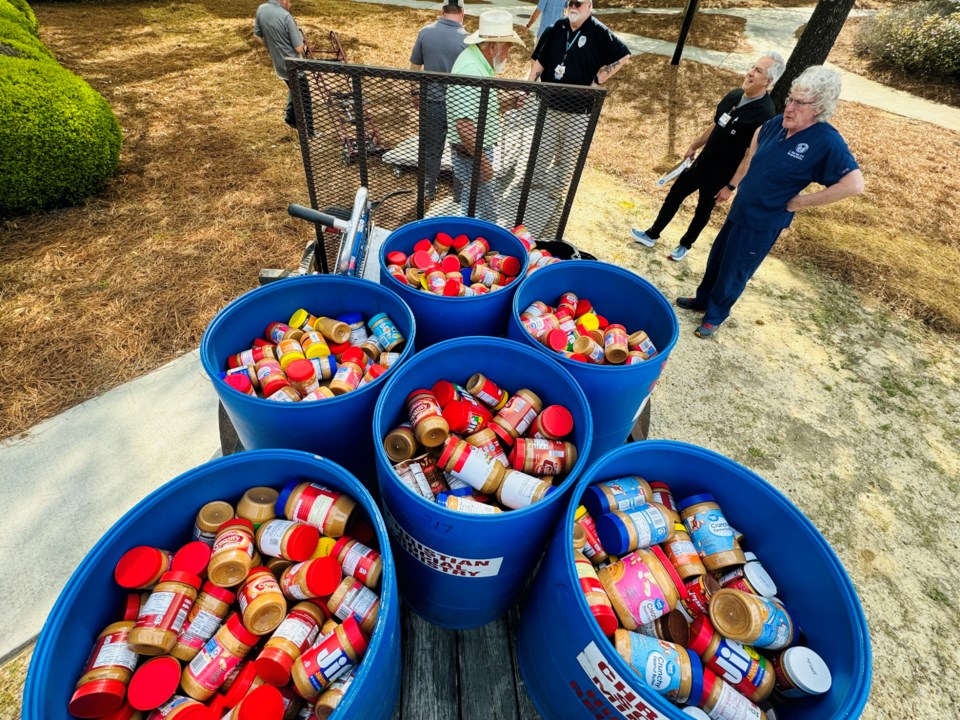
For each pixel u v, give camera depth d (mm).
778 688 1339
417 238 2547
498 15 3285
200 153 5477
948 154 6730
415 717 1644
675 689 1258
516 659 1785
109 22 9789
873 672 2146
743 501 1607
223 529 1413
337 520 1430
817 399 3377
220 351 1870
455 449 1563
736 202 3115
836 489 2857
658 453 1642
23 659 1905
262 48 8852
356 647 1203
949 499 2867
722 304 3510
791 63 5207
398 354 1965
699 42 10352
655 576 1415
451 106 2734
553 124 2717
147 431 2721
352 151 2879
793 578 1489
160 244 4066
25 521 2311
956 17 9094
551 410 1709
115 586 1309
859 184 2598
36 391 2854
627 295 2346
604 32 3982
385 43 9422
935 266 4641
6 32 5602
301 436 1653
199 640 1280
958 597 2432
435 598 1672
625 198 5316
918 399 3453
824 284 4387
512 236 2455
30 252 3850
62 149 4148
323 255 2943
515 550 1451
